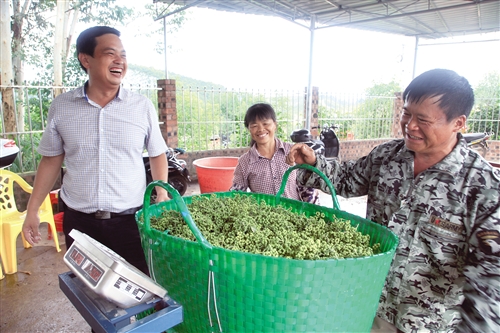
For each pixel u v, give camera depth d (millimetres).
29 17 9586
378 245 1174
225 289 970
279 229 1293
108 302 946
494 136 9609
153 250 1136
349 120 8492
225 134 7156
